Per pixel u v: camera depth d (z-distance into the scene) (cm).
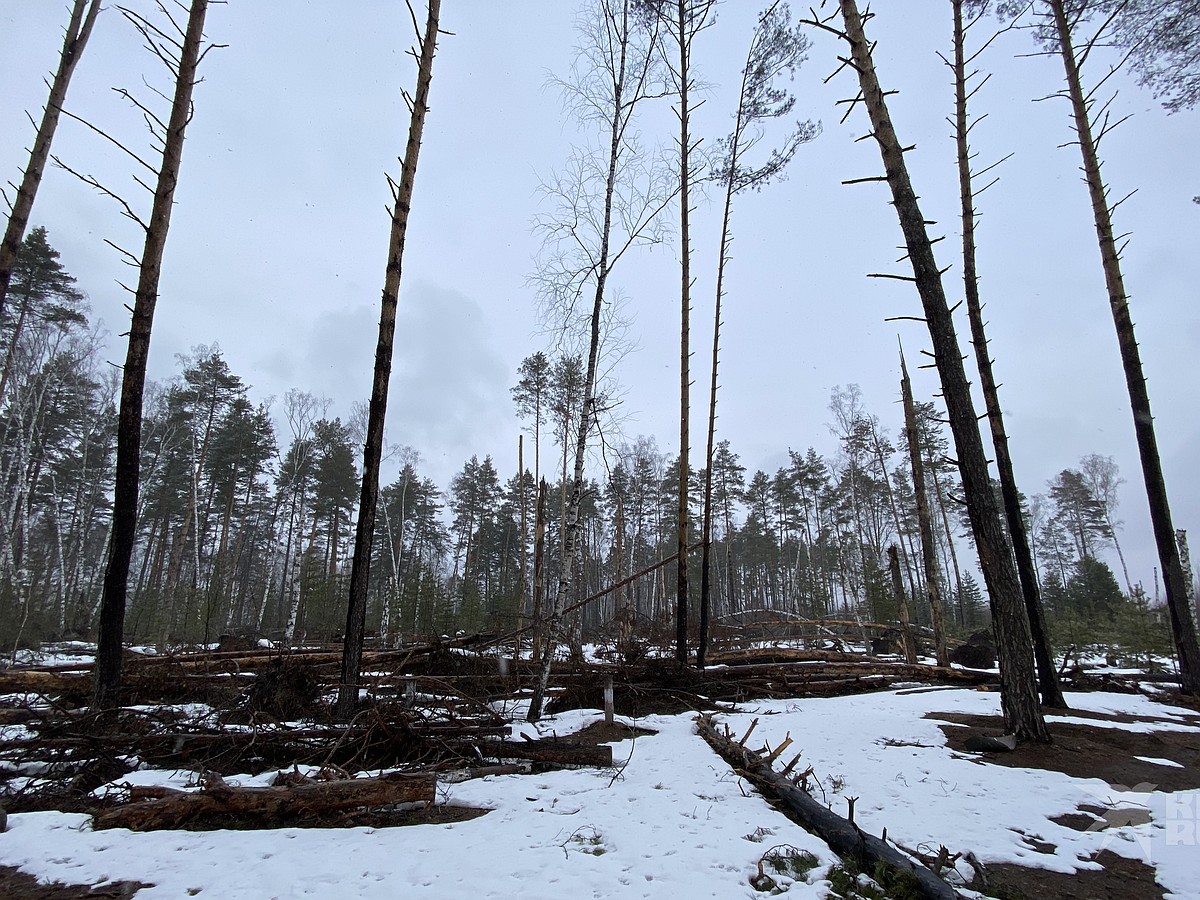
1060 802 527
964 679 1358
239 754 628
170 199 777
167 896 361
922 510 1633
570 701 1038
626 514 3878
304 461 3659
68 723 665
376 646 1636
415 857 416
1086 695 1104
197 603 2006
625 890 361
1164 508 1065
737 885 369
